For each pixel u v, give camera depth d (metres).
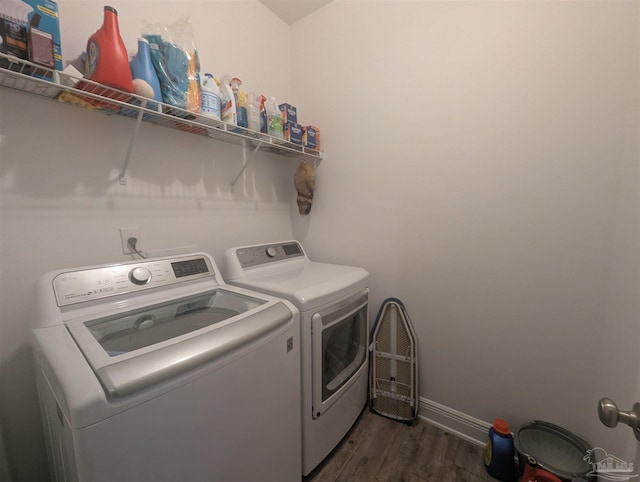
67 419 0.54
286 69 1.98
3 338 0.92
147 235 1.28
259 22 1.75
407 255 1.57
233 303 1.08
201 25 1.43
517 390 1.30
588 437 1.13
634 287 0.87
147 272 1.05
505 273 1.29
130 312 0.93
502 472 1.19
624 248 0.96
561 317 1.17
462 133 1.35
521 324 1.27
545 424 1.21
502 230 1.28
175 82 1.02
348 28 1.69
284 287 1.19
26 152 0.94
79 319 0.83
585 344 1.12
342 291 1.28
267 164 1.88
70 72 0.87
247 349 0.82
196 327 0.91
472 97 1.31
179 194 1.40
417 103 1.47
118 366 0.59
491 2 1.23
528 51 1.16
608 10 1.00
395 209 1.60
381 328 1.63
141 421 0.60
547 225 1.17
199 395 0.70
